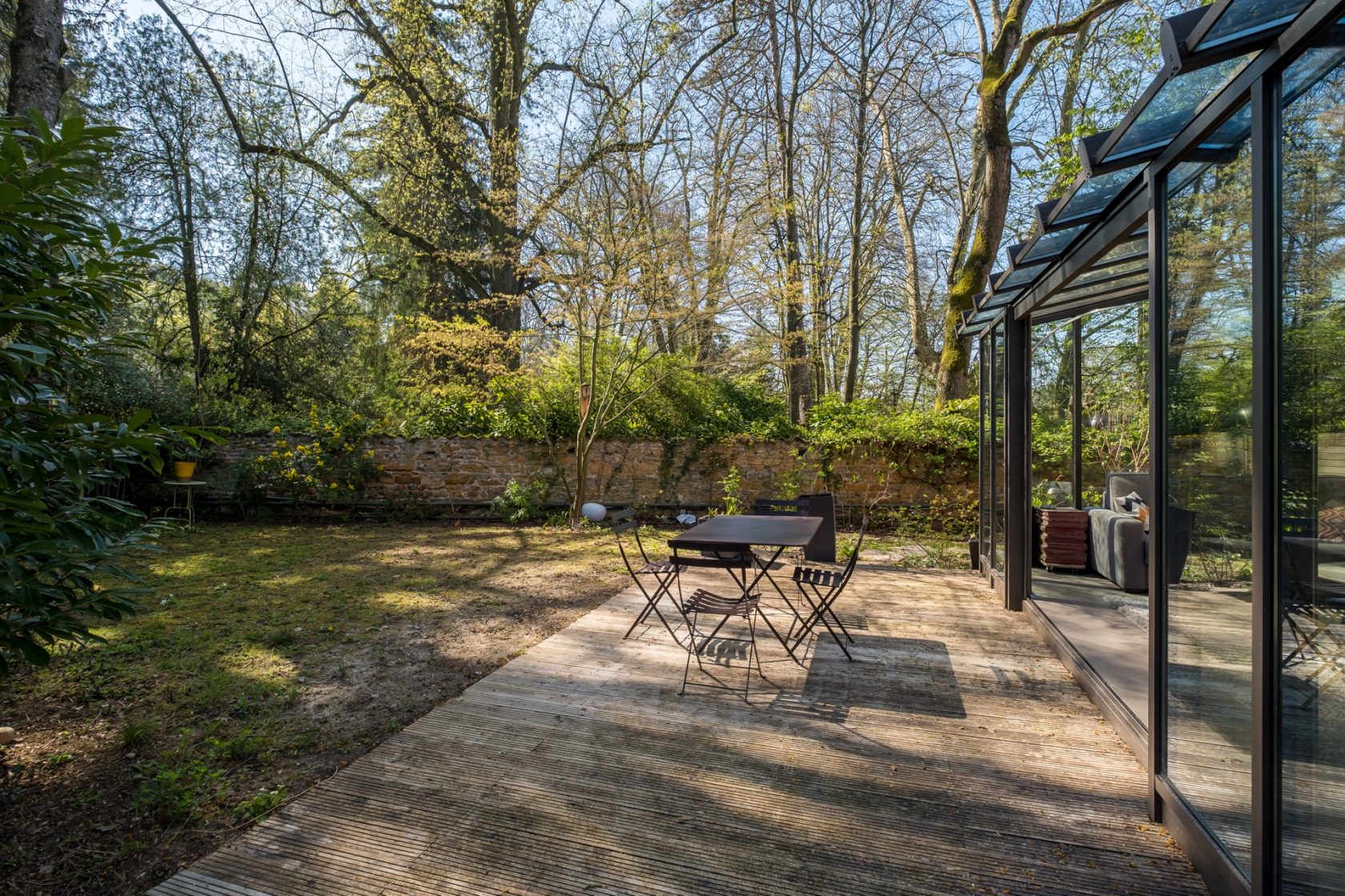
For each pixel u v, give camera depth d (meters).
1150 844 2.15
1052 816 2.31
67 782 2.60
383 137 12.70
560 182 9.02
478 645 4.28
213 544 8.10
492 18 12.43
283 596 5.57
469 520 10.16
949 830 2.23
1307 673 1.53
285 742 2.93
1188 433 2.14
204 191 11.82
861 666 3.82
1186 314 2.15
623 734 2.97
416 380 12.70
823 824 2.27
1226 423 1.92
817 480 9.76
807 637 4.39
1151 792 2.30
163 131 11.33
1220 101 1.86
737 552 4.04
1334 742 1.43
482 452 10.37
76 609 2.27
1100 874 2.00
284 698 3.40
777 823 2.28
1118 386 7.16
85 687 3.54
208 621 4.81
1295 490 1.56
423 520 10.13
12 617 2.24
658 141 10.72
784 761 2.71
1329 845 1.45
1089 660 3.60
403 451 10.29
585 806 2.39
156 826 2.30
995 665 3.83
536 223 9.23
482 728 3.04
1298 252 1.55
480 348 10.31
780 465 10.02
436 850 2.15
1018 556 5.01
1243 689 1.83
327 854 2.14
